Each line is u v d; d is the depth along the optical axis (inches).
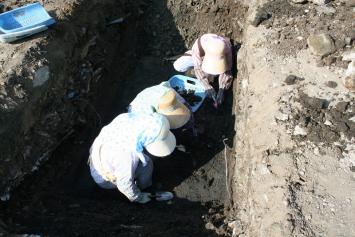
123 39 208.4
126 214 148.9
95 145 148.9
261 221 121.1
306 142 133.0
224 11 201.9
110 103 188.4
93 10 191.0
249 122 150.7
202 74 186.9
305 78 150.6
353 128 134.0
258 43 168.4
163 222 144.4
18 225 140.3
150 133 141.2
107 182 154.9
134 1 215.9
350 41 156.7
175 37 207.9
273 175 127.9
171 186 160.4
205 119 178.1
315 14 171.0
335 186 122.2
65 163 165.9
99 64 189.8
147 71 200.1
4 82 150.6
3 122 145.5
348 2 172.6
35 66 157.9
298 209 117.6
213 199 156.0
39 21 167.6
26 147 154.1
